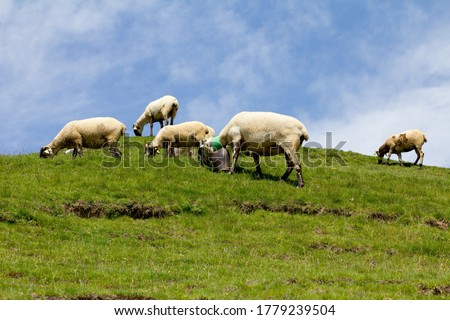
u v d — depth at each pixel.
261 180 26.41
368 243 21.48
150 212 22.81
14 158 27.53
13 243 19.17
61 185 23.95
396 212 24.44
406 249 21.19
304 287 16.20
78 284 15.80
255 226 22.53
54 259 18.14
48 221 21.08
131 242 20.25
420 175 33.66
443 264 19.78
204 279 16.69
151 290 15.48
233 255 19.59
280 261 19.20
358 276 17.39
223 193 24.61
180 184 25.06
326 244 21.27
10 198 22.14
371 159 40.44
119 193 23.59
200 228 22.19
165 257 19.02
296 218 23.41
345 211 24.27
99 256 18.72
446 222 24.17
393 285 16.45
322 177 28.08
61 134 28.89
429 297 15.30
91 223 21.52
